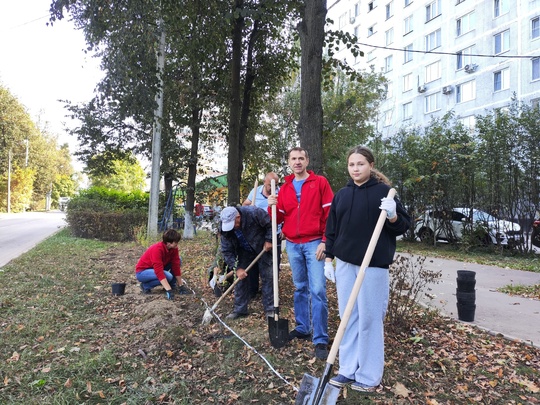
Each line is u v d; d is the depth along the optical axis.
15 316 4.98
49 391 3.19
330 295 5.96
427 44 29.64
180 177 15.86
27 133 40.28
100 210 15.27
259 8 8.27
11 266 8.38
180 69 12.89
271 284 4.89
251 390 3.20
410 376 3.46
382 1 34.09
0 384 3.27
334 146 18.28
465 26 26.44
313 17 6.41
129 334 4.39
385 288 3.07
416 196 15.66
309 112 6.37
